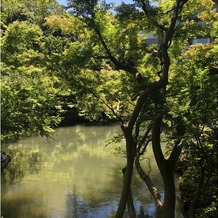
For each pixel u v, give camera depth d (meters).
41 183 15.66
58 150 23.06
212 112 7.20
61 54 9.15
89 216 11.68
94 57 8.95
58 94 10.69
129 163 8.11
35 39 10.28
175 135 7.82
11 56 9.89
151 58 9.84
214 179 7.96
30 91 9.47
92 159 20.42
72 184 15.52
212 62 8.24
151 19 7.92
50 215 11.83
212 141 7.21
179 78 9.06
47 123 10.48
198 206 9.55
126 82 9.84
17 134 9.70
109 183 15.59
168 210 8.29
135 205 12.52
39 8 10.88
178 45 10.25
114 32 9.14
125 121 9.86
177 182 13.90
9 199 13.52
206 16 10.57
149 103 8.34
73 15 8.88
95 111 10.34
